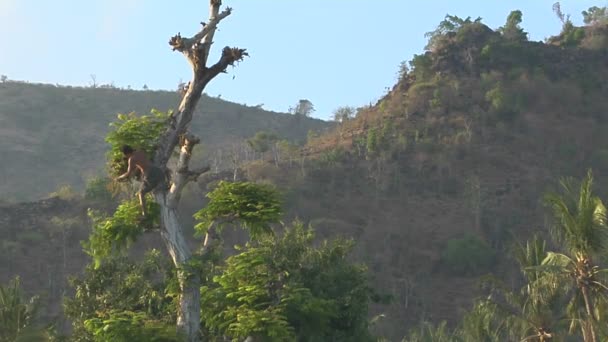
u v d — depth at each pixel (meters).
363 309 29.61
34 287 84.75
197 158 124.94
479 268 97.56
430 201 113.31
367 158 121.81
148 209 18.98
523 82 132.62
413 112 131.75
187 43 17.83
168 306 21.61
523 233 103.75
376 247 101.69
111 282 24.56
